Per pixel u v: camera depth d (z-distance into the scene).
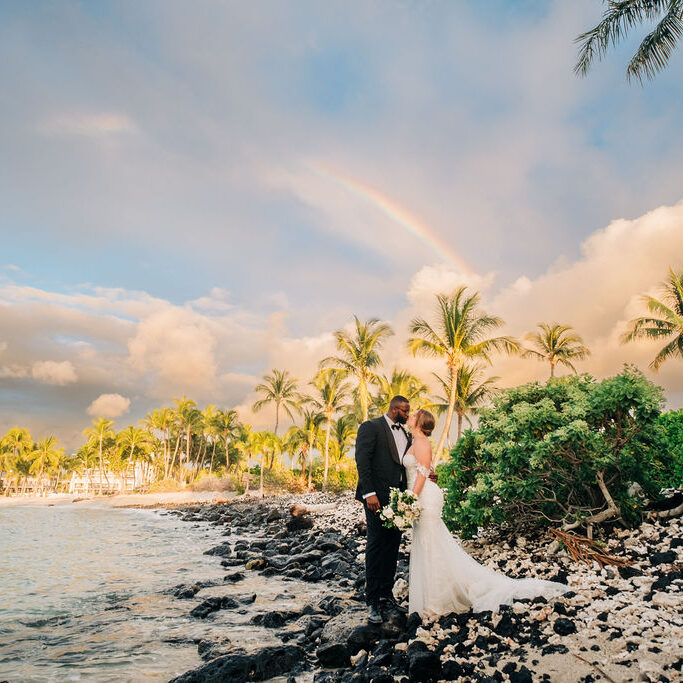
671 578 4.50
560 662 3.43
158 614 6.41
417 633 4.41
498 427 7.52
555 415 6.91
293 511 18.56
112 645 5.20
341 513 18.69
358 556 10.02
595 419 6.84
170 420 87.75
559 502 6.98
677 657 3.18
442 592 4.77
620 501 6.67
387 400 38.09
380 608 4.96
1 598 7.59
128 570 10.21
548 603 4.44
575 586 4.86
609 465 6.56
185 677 4.17
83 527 23.64
